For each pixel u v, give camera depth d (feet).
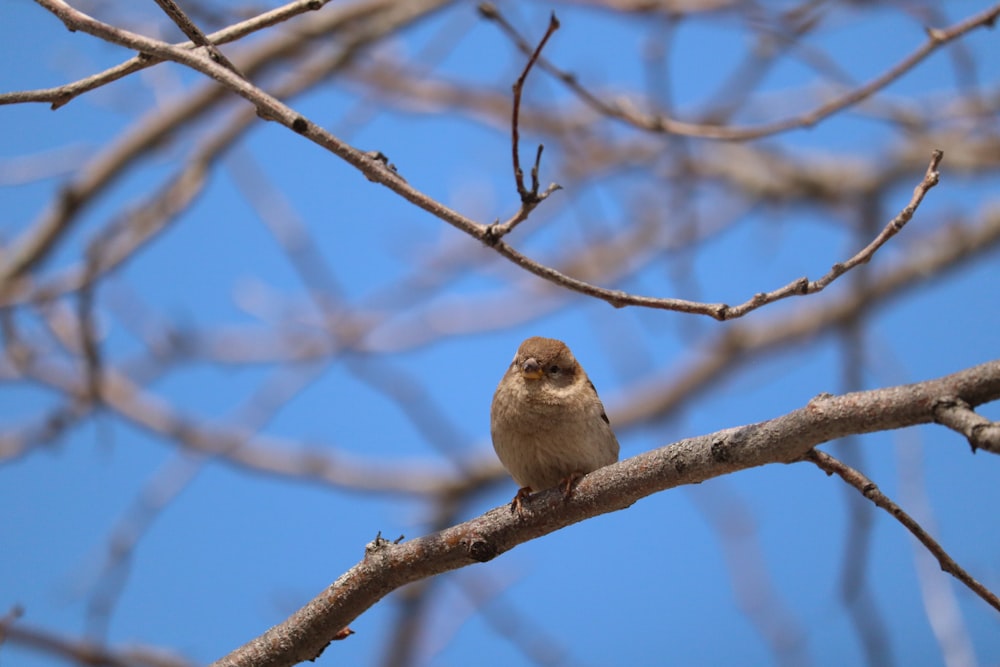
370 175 18.80
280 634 22.86
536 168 18.52
